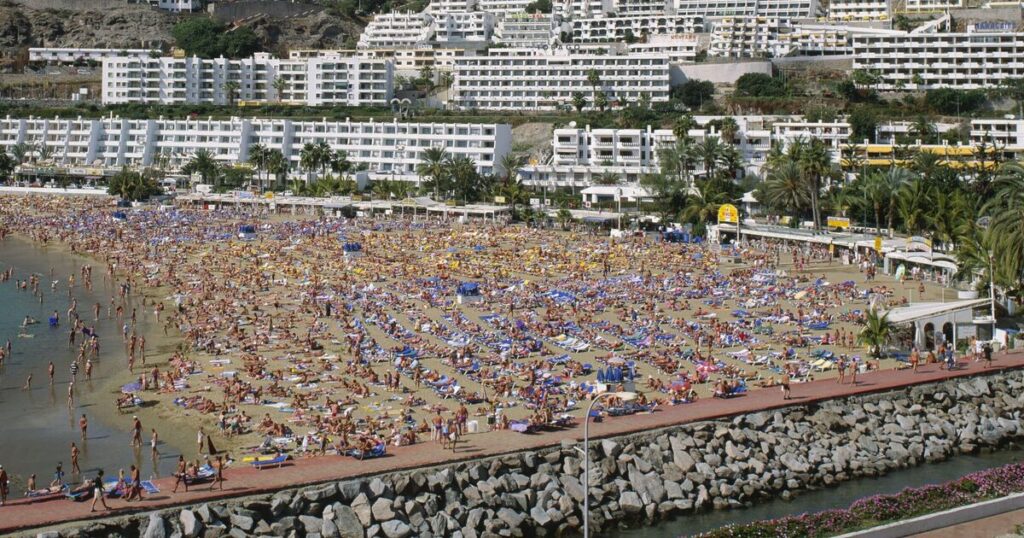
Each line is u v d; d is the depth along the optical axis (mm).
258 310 129750
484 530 64250
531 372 93562
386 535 62375
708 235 196250
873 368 94875
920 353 101625
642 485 70000
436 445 72062
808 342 107000
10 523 57500
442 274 154875
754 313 124312
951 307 105312
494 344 107062
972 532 58062
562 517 66375
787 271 156750
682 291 138000
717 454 74625
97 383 98875
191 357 105562
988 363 95750
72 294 148125
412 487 65500
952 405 87938
